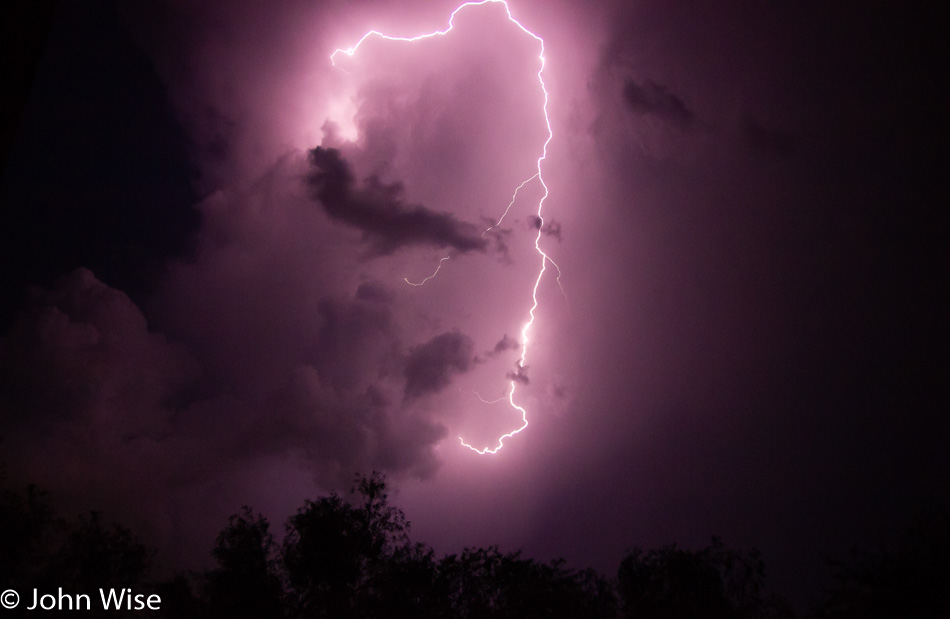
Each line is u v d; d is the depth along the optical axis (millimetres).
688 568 11062
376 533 13312
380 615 12055
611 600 11641
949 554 9023
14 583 10602
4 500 10977
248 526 12953
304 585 12664
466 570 12633
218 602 12031
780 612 10234
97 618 11320
